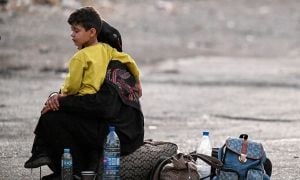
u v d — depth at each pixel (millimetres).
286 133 19953
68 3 50062
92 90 12383
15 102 24391
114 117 12398
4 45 38312
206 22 54625
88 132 12375
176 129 20328
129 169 12367
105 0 56000
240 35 52031
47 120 12359
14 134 18797
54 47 38625
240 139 12352
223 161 12227
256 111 24109
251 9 60688
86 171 12219
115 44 12914
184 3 60062
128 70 12906
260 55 44688
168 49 44156
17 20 44375
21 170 14727
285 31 54469
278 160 16203
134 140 12562
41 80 30062
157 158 12547
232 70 36562
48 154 12492
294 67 38688
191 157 12258
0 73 31422
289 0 64688
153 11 55250
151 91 28484
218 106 25062
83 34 12602
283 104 25906
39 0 49406
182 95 27625
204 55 43375
